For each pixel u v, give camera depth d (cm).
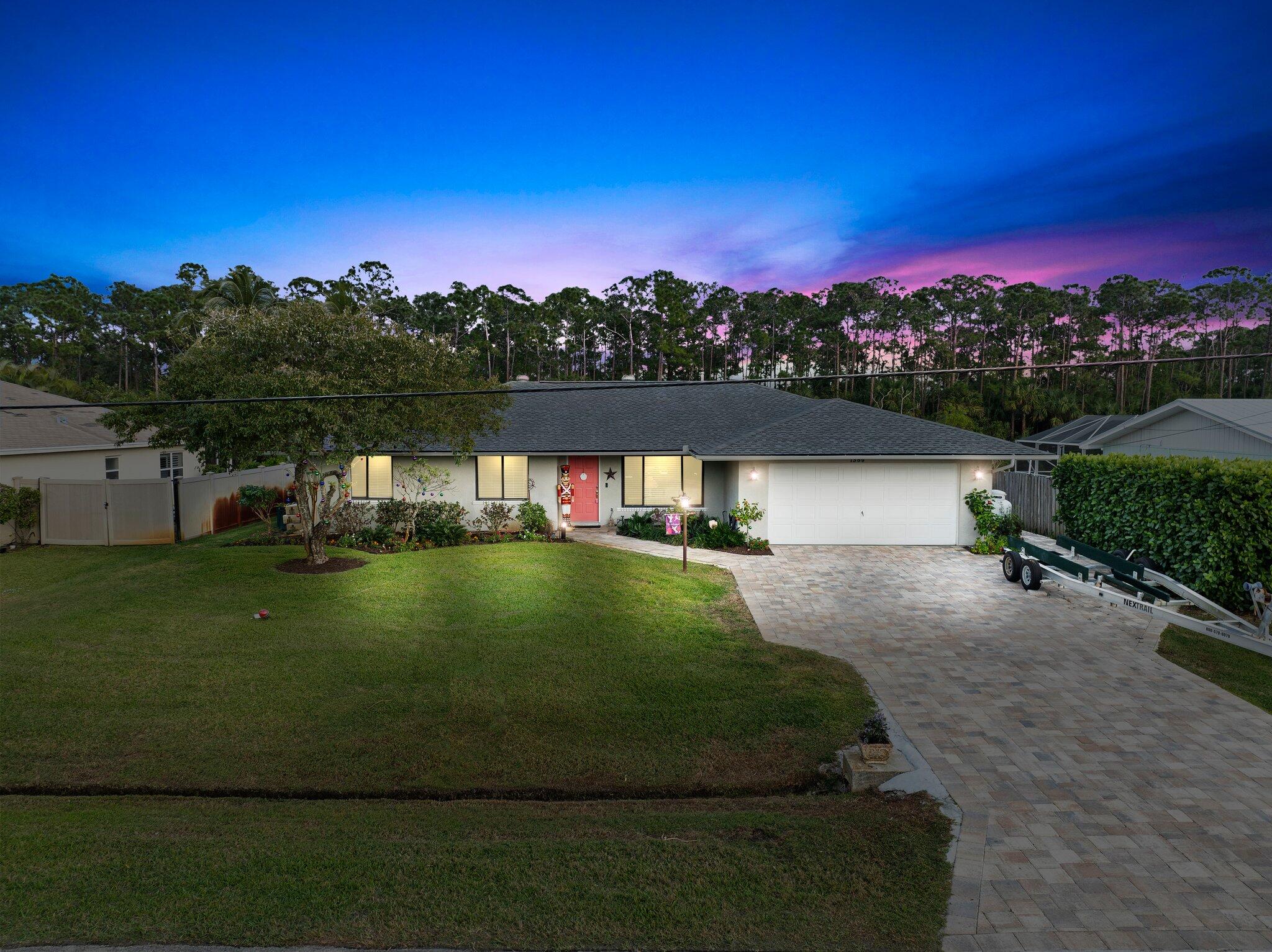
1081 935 445
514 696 902
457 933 437
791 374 8850
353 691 914
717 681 949
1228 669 982
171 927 438
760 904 470
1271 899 486
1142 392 6912
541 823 600
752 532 1933
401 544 1800
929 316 9269
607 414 2391
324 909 459
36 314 7556
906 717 827
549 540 1934
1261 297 9475
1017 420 5684
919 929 447
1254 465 1278
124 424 1461
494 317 8600
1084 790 648
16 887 480
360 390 1390
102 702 871
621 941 432
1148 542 1445
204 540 2056
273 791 688
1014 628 1181
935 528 1947
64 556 1831
